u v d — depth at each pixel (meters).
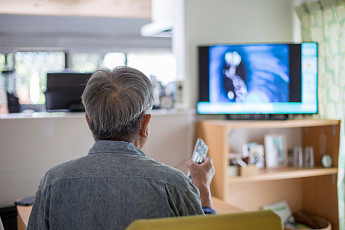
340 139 2.81
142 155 1.18
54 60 7.00
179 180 1.12
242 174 2.72
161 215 1.09
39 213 1.15
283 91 2.87
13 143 2.40
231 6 3.06
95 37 7.18
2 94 6.32
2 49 6.76
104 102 1.14
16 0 4.00
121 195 1.08
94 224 1.08
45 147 2.46
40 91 6.84
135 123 1.18
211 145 2.74
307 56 2.87
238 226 0.93
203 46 2.86
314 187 3.14
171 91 3.05
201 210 1.14
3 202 2.39
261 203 3.16
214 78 2.87
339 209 2.82
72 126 2.51
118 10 4.50
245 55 2.85
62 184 1.11
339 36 2.74
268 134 3.13
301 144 3.25
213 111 2.89
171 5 3.20
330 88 2.88
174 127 2.80
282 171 2.86
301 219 3.15
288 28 3.21
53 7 4.23
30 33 6.89
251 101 2.87
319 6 2.87
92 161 1.13
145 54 7.40
